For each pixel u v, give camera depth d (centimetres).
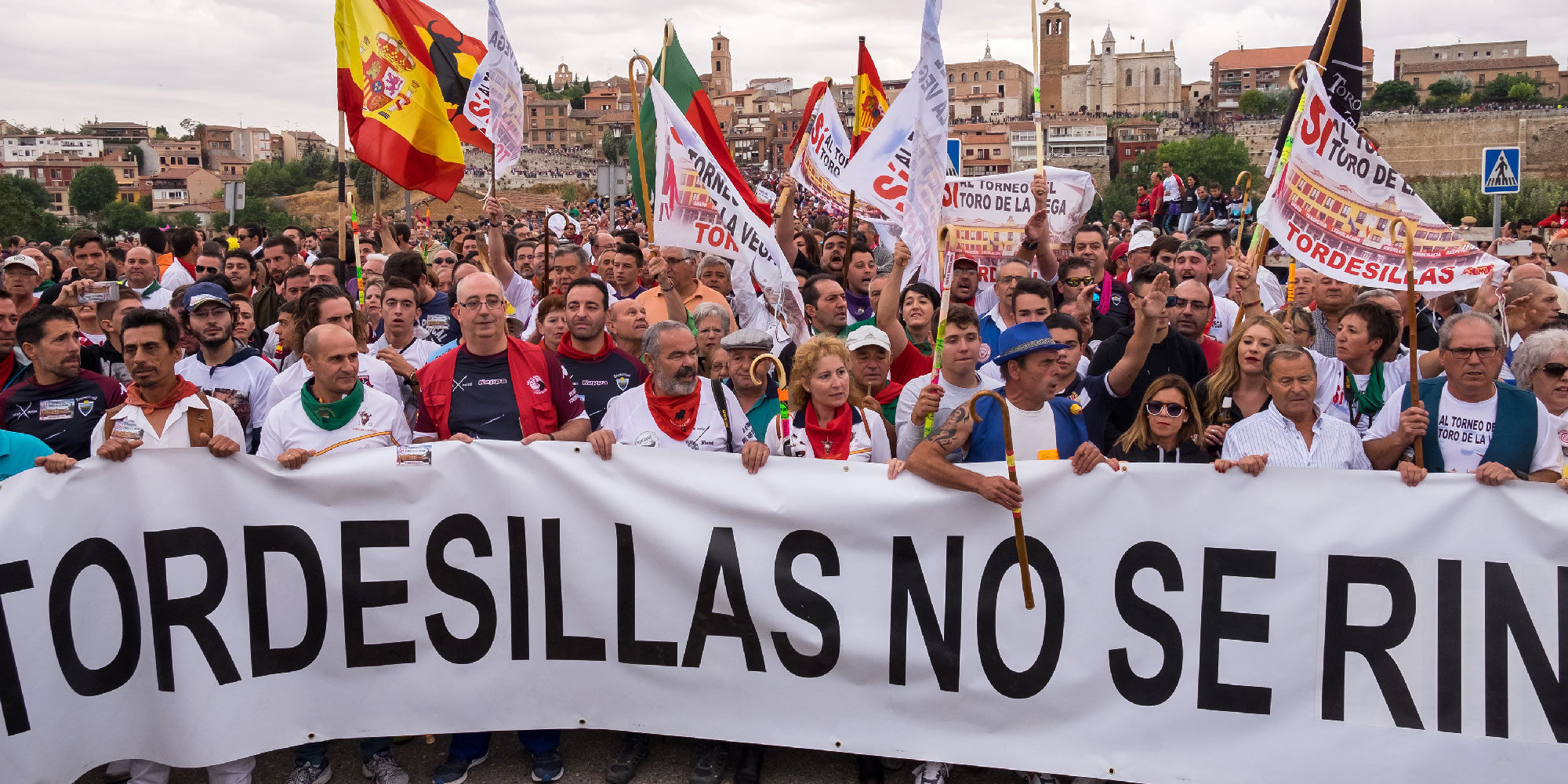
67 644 436
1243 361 507
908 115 762
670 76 776
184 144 17975
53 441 527
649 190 761
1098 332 771
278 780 481
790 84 15850
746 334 518
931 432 472
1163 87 14412
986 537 452
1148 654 445
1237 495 438
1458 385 482
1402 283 508
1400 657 429
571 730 523
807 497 461
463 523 472
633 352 671
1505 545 420
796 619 462
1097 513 446
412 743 512
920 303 621
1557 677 417
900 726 460
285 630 462
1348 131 517
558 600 473
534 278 941
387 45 759
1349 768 431
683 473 467
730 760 484
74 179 12988
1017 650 452
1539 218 5209
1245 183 738
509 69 780
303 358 541
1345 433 471
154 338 482
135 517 447
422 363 671
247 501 459
